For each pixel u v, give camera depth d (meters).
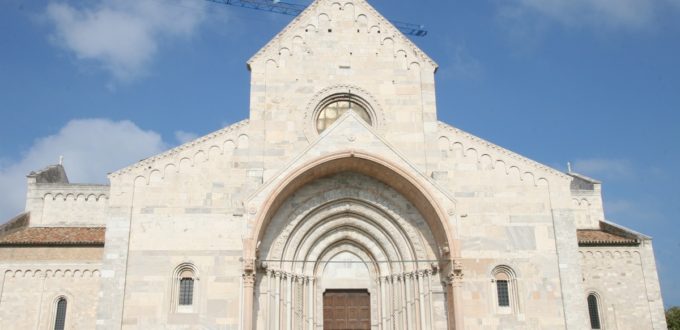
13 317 38.22
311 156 32.78
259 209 31.81
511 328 31.88
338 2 38.00
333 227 35.28
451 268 31.78
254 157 34.06
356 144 33.28
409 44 37.34
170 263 31.58
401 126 35.62
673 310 64.81
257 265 32.31
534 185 34.53
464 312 32.00
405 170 32.94
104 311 30.28
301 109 35.47
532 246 33.38
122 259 31.30
